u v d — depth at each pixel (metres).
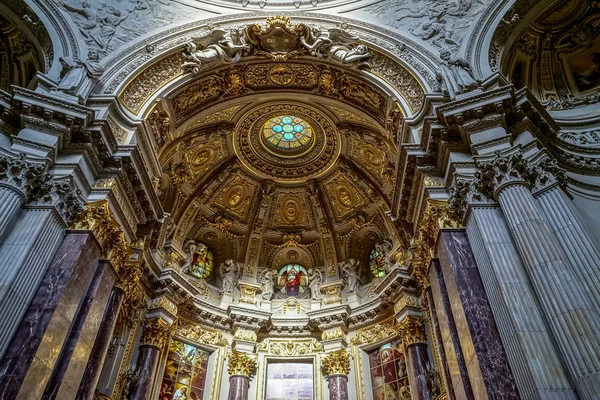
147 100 12.34
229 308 17.67
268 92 15.74
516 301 6.89
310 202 20.69
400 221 12.41
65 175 9.06
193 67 13.19
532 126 9.27
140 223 11.95
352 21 14.06
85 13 12.57
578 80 12.68
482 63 11.23
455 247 8.70
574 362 5.92
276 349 17.66
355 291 18.84
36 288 7.95
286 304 19.30
